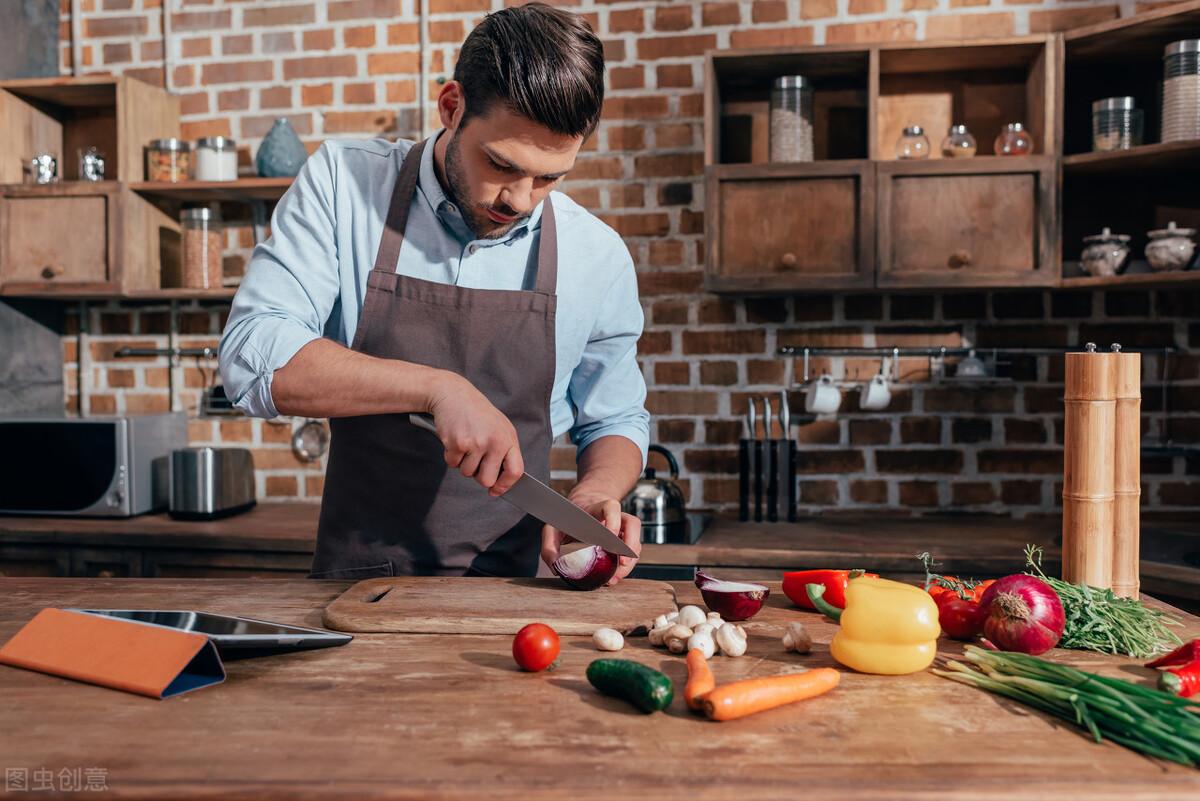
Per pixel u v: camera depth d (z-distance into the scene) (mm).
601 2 2900
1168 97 2352
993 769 735
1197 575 1943
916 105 2770
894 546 2336
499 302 1521
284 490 3105
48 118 3104
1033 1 2713
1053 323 2748
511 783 704
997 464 2775
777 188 2543
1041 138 2518
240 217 3127
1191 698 894
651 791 694
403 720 834
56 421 2711
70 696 895
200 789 697
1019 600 1008
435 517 1497
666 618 1107
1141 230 2662
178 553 2582
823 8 2805
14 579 1381
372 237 1518
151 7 3125
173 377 3131
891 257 2494
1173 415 2689
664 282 2898
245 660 1009
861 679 950
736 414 2885
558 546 1326
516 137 1146
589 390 1719
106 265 2857
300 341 1238
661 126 2885
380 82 3031
